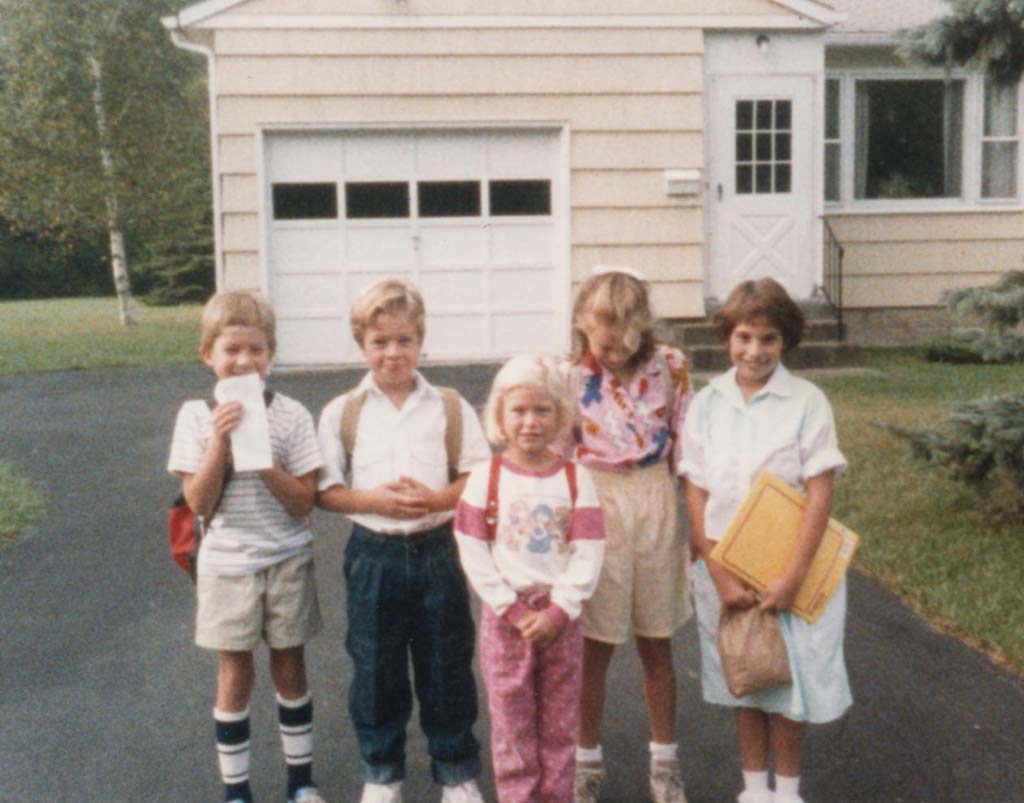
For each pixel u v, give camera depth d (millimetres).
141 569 6301
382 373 3559
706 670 3654
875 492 7348
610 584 3625
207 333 3514
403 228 13109
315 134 12875
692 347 12469
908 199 15055
